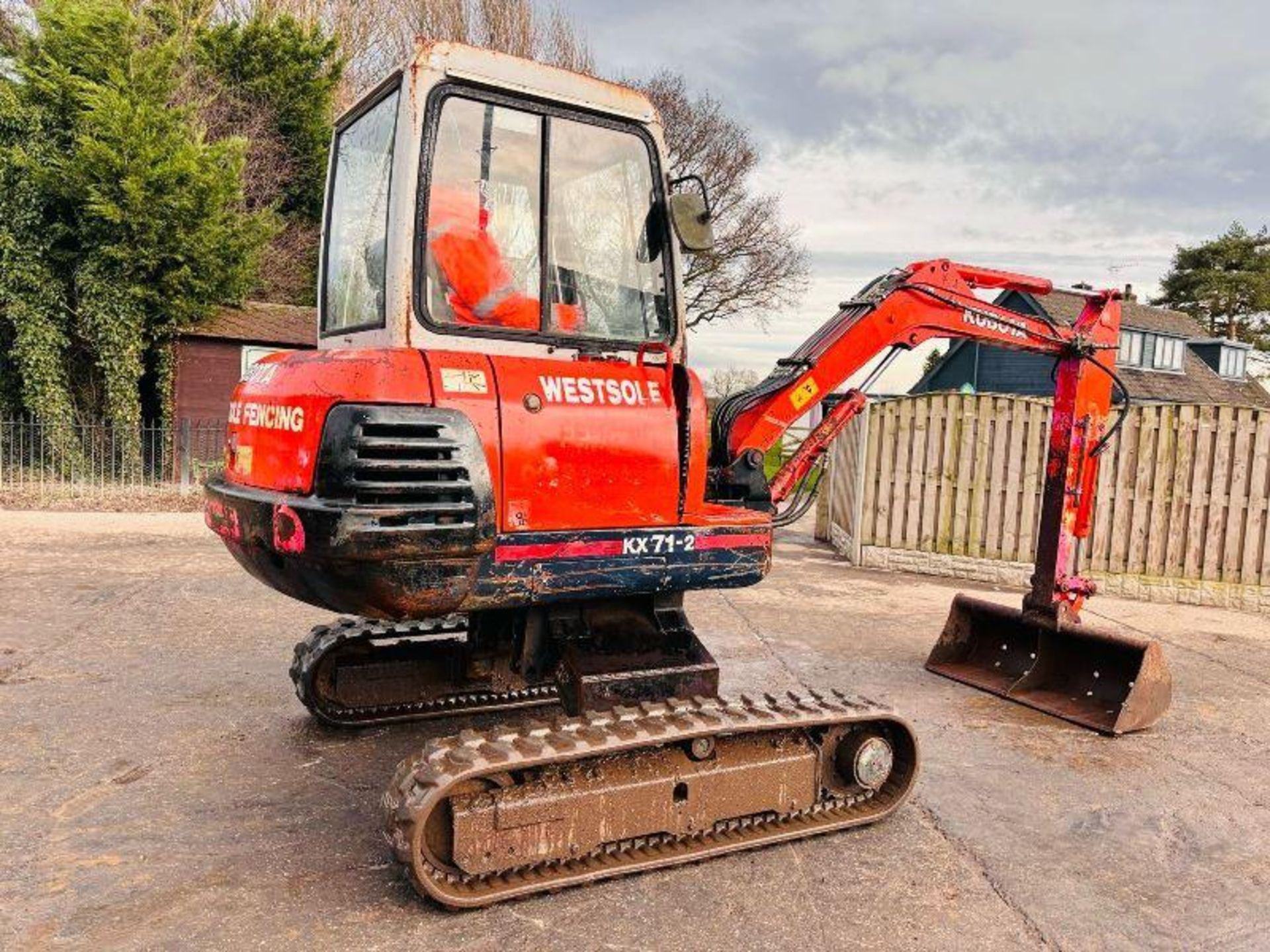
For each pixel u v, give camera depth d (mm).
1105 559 9562
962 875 3617
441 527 3186
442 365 3307
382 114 3795
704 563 3838
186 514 12438
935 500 10258
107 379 15594
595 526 3570
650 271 3900
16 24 17781
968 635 6406
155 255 15414
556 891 3400
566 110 3682
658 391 3762
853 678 6219
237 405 4000
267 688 5527
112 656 6039
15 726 4789
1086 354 5738
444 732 4980
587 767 3424
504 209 3564
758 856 3727
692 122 29875
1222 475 9125
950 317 5434
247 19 25984
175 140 15469
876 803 4094
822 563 10898
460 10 29047
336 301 4156
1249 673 6762
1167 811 4285
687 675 3975
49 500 13070
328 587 3279
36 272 15234
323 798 4109
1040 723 5438
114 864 3467
